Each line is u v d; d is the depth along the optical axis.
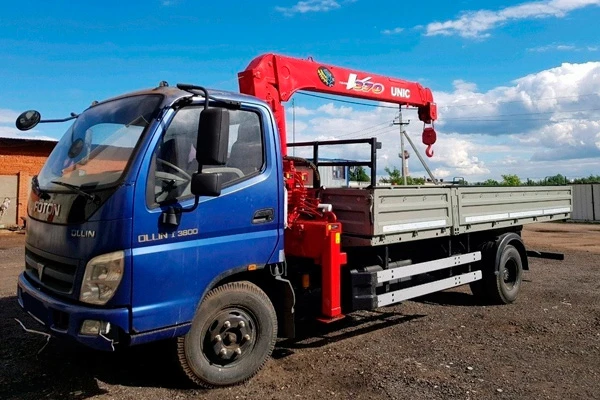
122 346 3.71
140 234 3.69
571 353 5.35
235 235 4.33
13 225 19.23
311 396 4.19
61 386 4.29
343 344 5.62
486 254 7.62
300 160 5.70
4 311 6.78
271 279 4.78
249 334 4.46
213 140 3.64
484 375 4.69
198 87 3.94
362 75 7.40
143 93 4.30
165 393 4.18
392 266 5.99
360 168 7.84
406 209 5.62
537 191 8.41
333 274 5.08
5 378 4.45
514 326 6.41
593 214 27.28
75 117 5.06
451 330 6.22
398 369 4.83
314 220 5.37
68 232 3.80
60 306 3.68
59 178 4.20
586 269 11.01
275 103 6.09
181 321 3.92
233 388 4.32
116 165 3.83
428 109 8.63
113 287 3.58
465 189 6.71
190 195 4.02
